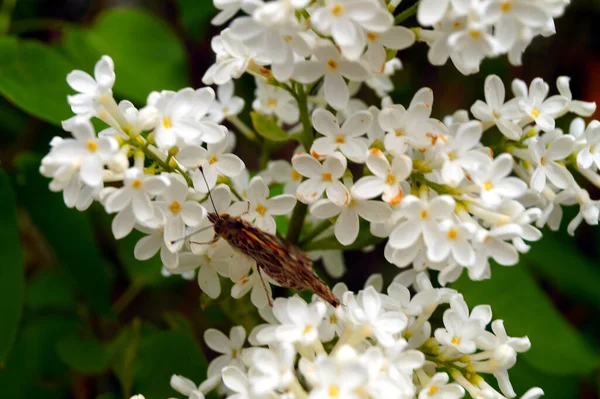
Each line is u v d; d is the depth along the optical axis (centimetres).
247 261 38
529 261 46
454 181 37
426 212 37
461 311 38
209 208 38
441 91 51
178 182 37
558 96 39
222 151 38
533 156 39
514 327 43
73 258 44
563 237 48
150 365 41
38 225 44
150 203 37
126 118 38
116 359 43
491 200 37
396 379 36
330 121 37
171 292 49
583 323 49
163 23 46
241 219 37
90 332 45
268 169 41
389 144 37
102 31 46
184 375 41
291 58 36
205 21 48
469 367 38
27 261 48
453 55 37
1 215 41
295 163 38
